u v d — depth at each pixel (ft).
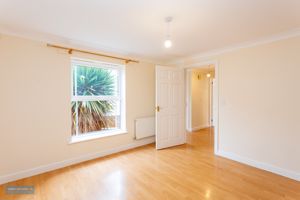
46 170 8.54
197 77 19.15
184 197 6.44
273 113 8.41
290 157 7.89
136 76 12.46
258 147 8.99
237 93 9.82
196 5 5.54
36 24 7.05
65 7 5.71
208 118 20.74
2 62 7.34
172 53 11.66
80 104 10.29
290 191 6.84
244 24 7.00
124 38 8.72
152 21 6.75
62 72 9.05
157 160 10.03
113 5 5.57
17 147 7.75
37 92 8.27
